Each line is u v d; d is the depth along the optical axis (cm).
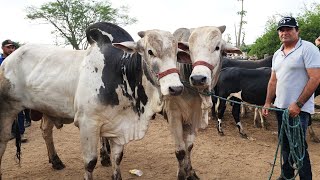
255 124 871
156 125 850
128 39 452
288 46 396
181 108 454
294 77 387
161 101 404
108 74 416
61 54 460
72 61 447
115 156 446
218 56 411
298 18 2119
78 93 420
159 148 664
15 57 477
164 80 367
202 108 454
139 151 645
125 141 435
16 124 512
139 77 415
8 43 700
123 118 430
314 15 2095
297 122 379
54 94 450
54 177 525
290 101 392
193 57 405
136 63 412
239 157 618
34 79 462
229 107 1102
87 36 454
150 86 413
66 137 754
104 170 550
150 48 376
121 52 423
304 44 381
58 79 446
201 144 697
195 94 451
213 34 404
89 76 418
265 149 673
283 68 394
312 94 374
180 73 445
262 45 2239
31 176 528
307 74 382
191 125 475
